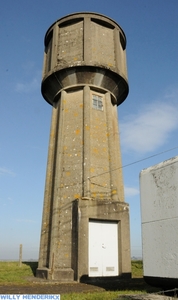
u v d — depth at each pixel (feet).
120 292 36.01
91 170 57.72
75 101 64.34
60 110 63.87
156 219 32.30
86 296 33.09
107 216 53.16
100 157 60.08
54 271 50.01
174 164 31.35
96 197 56.03
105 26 69.51
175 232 29.94
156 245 31.71
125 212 55.16
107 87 66.08
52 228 54.19
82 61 62.34
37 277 53.47
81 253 49.16
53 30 69.87
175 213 30.32
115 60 67.31
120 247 53.11
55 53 66.54
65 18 68.69
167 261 30.17
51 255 51.90
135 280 50.98
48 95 71.10
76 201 52.90
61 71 63.57
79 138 60.44
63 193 56.90
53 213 55.21
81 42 65.82
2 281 46.75
